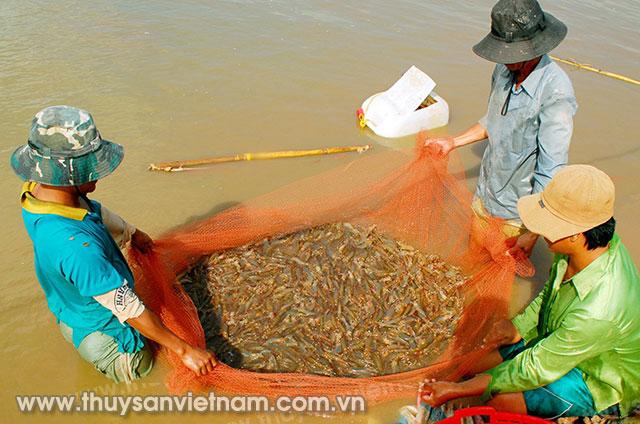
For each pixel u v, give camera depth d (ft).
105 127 14.39
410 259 11.74
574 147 15.12
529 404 9.47
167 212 12.69
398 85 15.15
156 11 19.57
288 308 10.85
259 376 9.74
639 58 19.31
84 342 9.81
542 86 10.47
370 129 15.20
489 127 11.32
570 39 20.29
